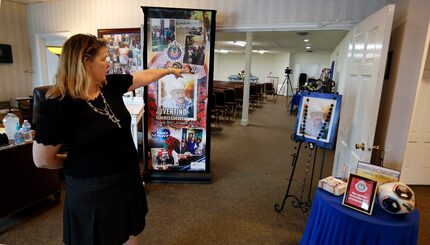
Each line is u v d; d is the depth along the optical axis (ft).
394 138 7.13
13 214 7.99
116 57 13.12
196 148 10.52
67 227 4.31
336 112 7.36
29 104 16.78
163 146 10.50
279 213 8.41
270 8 10.32
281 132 19.51
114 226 4.27
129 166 4.40
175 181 10.36
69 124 3.77
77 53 3.64
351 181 5.25
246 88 20.98
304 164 12.89
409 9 6.49
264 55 52.21
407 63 6.73
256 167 12.34
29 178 7.77
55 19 15.55
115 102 4.36
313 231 5.49
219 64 58.23
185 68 9.86
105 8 13.20
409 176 10.98
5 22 16.66
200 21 9.56
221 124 21.74
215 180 10.79
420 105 10.32
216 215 8.22
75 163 4.00
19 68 17.67
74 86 3.68
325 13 9.62
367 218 4.78
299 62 48.78
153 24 9.58
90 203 4.08
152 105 10.15
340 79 21.74
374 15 6.80
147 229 7.42
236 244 6.91
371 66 6.75
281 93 49.88
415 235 4.80
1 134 7.24
